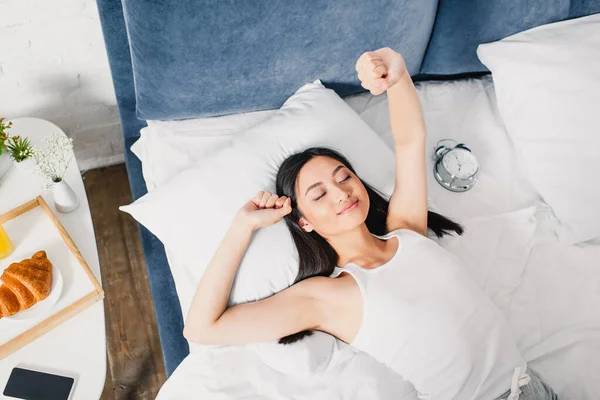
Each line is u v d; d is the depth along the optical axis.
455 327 0.94
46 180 1.05
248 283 0.95
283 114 1.13
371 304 0.95
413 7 1.16
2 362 0.97
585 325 1.06
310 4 1.07
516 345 1.02
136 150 1.28
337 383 0.95
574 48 1.18
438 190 1.19
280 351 0.94
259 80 1.18
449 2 1.26
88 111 1.48
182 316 1.17
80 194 1.17
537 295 1.09
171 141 1.20
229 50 1.09
